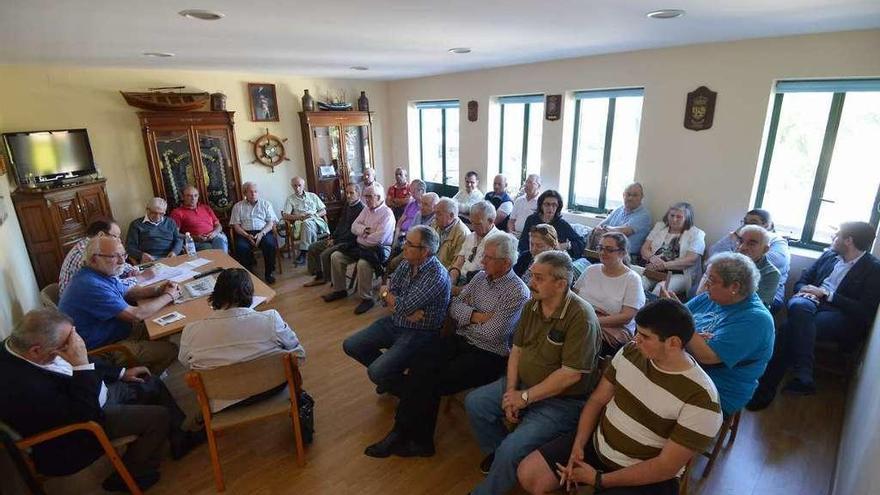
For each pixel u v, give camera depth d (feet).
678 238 11.00
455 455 7.06
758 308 5.66
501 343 7.06
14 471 5.03
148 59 12.19
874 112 9.20
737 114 10.46
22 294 10.65
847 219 9.86
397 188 16.96
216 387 5.88
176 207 15.05
